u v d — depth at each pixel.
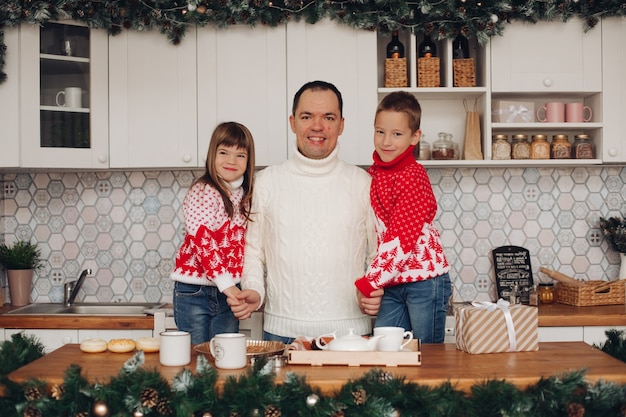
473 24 3.26
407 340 1.97
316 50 3.33
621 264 3.62
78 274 3.78
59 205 3.77
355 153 3.34
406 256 2.32
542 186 3.75
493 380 1.63
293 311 2.57
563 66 3.38
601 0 3.29
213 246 2.53
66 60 3.32
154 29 3.35
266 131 3.35
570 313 3.21
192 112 3.37
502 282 3.62
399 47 3.46
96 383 1.66
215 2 3.22
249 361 1.89
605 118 3.39
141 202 3.77
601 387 1.66
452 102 3.64
